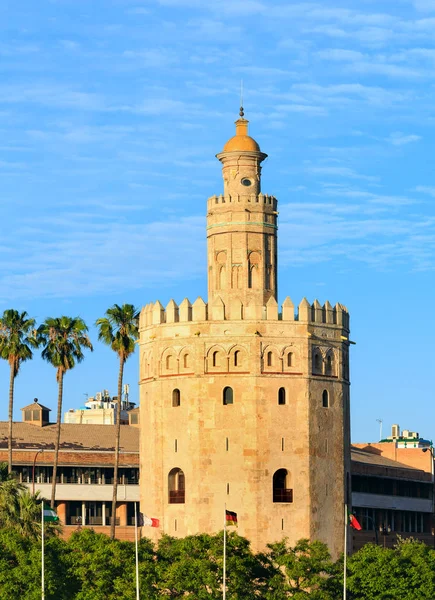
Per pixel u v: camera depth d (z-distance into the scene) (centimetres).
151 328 14025
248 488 13362
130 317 15925
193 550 12231
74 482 17375
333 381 13875
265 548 13300
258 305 13600
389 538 18812
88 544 12125
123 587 11531
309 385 13638
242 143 14138
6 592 11531
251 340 13525
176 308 13838
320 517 13562
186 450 13562
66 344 16138
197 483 13450
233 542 12300
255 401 13450
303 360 13650
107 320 15950
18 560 11888
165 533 13500
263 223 14000
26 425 18225
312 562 12388
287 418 13525
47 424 18475
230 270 13912
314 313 13788
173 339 13762
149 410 13988
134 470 17588
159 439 13788
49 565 11700
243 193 14038
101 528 17200
